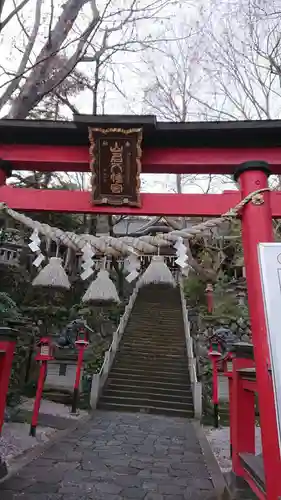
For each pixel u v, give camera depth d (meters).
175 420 9.95
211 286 18.39
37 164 4.55
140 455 6.49
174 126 4.08
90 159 4.31
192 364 12.30
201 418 10.09
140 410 10.83
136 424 9.11
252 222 3.90
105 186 4.26
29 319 13.35
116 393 11.62
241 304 17.31
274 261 3.17
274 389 2.78
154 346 14.80
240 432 4.97
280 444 2.67
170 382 12.30
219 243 18.31
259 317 3.60
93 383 11.17
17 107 6.50
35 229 4.32
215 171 4.45
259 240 3.82
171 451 6.83
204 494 4.86
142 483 5.17
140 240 4.30
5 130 4.33
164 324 17.19
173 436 8.05
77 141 4.45
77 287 17.17
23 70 6.48
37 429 7.79
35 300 15.23
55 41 6.75
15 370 11.03
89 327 14.54
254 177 4.08
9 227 14.62
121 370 12.85
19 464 5.59
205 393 11.39
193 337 14.96
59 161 4.46
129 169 4.20
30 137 4.45
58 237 4.31
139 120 3.99
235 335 13.51
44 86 6.79
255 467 4.09
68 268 13.62
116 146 4.14
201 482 5.29
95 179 4.25
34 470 5.39
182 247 4.12
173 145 4.35
